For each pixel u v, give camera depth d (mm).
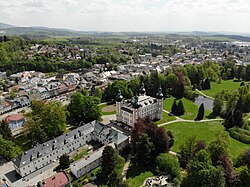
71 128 144375
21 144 127312
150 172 100938
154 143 108625
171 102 192250
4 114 180375
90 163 102188
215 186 74562
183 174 97812
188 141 105312
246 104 168125
